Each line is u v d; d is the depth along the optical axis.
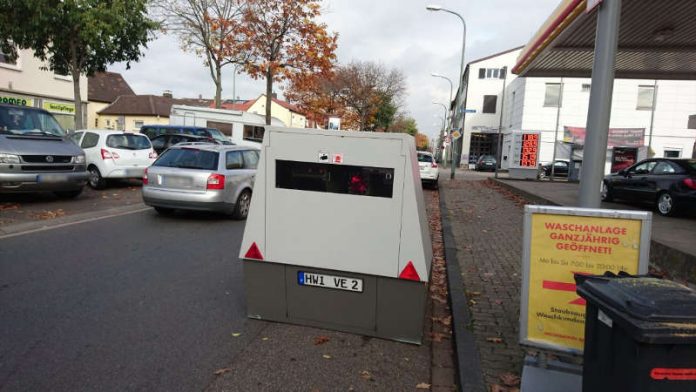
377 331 4.16
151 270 5.93
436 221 10.59
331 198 4.06
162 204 9.09
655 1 9.12
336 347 3.98
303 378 3.46
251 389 3.29
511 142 24.03
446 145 40.56
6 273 5.57
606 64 4.06
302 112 36.00
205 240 7.65
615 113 36.41
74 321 4.32
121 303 4.80
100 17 15.97
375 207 3.96
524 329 3.25
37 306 4.63
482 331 4.18
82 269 5.85
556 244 3.18
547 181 21.73
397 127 66.88
